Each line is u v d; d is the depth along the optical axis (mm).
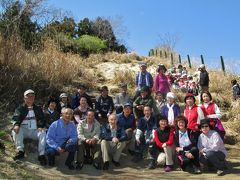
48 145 8906
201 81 13750
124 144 9500
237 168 9320
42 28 15734
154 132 9477
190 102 9727
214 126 9586
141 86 12094
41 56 13125
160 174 8906
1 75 11328
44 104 11602
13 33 12859
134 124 10133
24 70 11930
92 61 19859
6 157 8727
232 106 14172
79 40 25359
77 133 9203
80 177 8516
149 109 9930
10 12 14430
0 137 9602
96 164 9172
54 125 9023
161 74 11930
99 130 9547
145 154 10117
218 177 8602
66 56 15000
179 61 24312
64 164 9195
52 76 12680
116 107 11156
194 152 9086
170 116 10195
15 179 7637
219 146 8992
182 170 9172
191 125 9445
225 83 16984
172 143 9297
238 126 12219
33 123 9258
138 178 8570
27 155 9148
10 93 11234
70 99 11531
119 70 17656
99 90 14484
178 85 16094
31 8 15133
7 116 10625
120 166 9469
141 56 23203
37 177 8078
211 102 9852
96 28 34594
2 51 11727
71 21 26828
